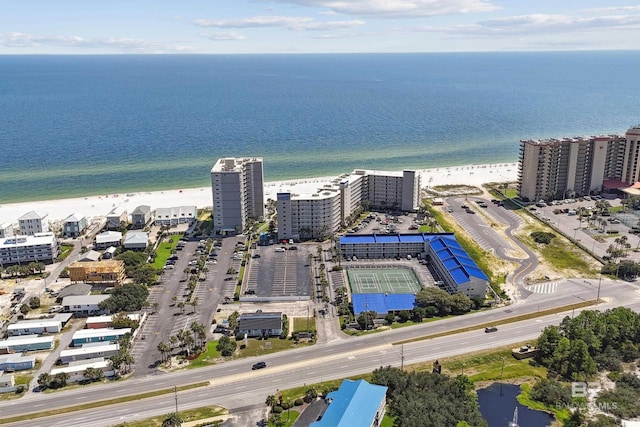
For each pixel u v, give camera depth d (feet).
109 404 628.28
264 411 610.24
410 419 570.05
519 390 643.86
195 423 588.50
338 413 556.10
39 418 604.08
